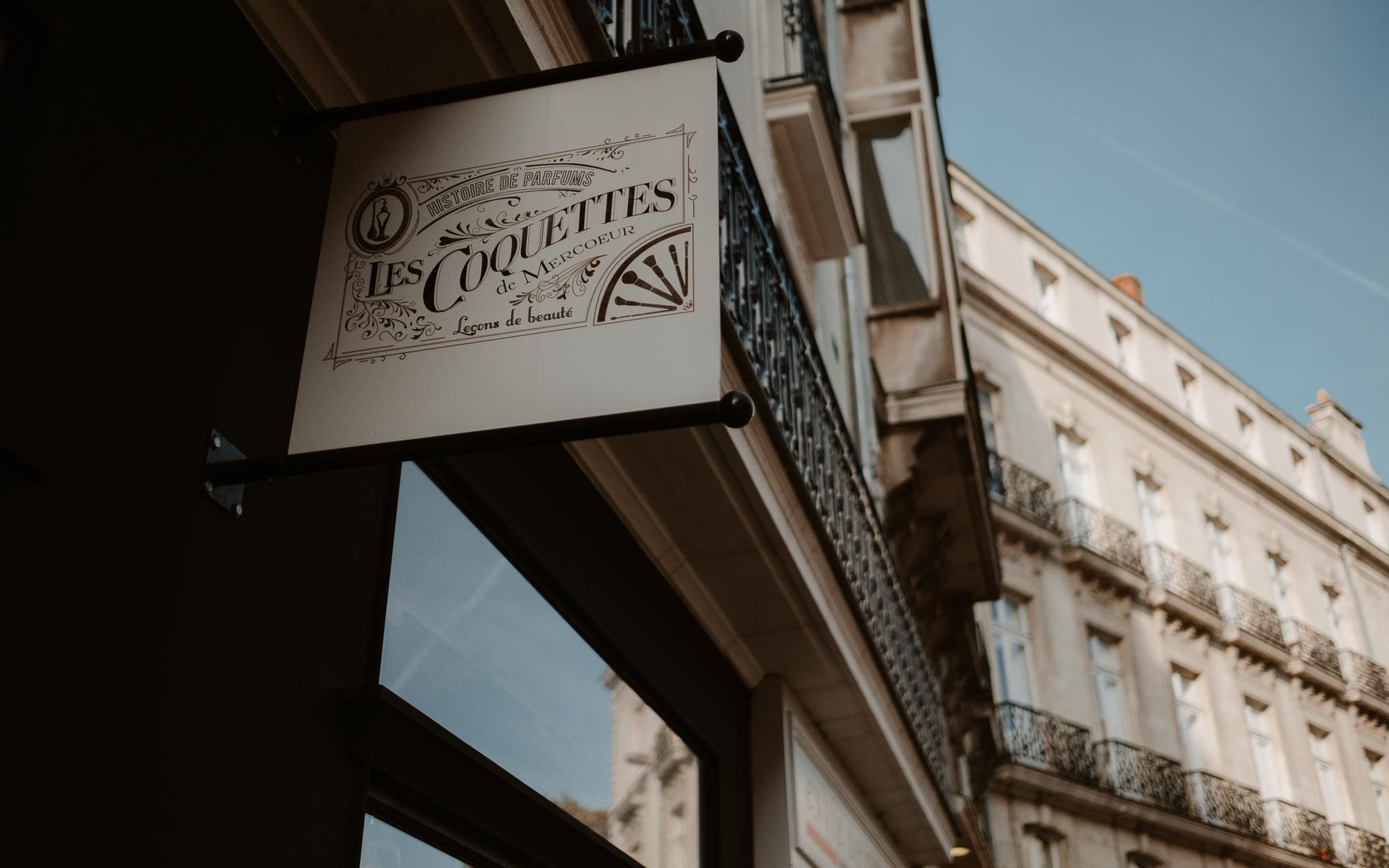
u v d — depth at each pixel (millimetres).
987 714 17688
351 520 3383
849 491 7969
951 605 16344
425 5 3449
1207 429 29422
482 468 4156
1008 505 22422
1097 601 23688
